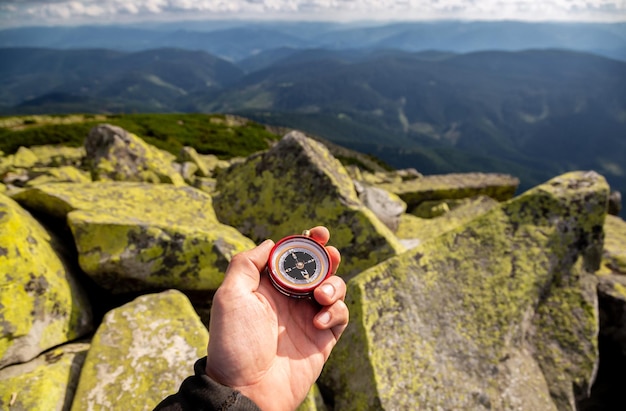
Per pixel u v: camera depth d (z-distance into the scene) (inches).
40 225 28.1
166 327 22.3
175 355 20.8
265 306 12.0
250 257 12.3
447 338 24.5
